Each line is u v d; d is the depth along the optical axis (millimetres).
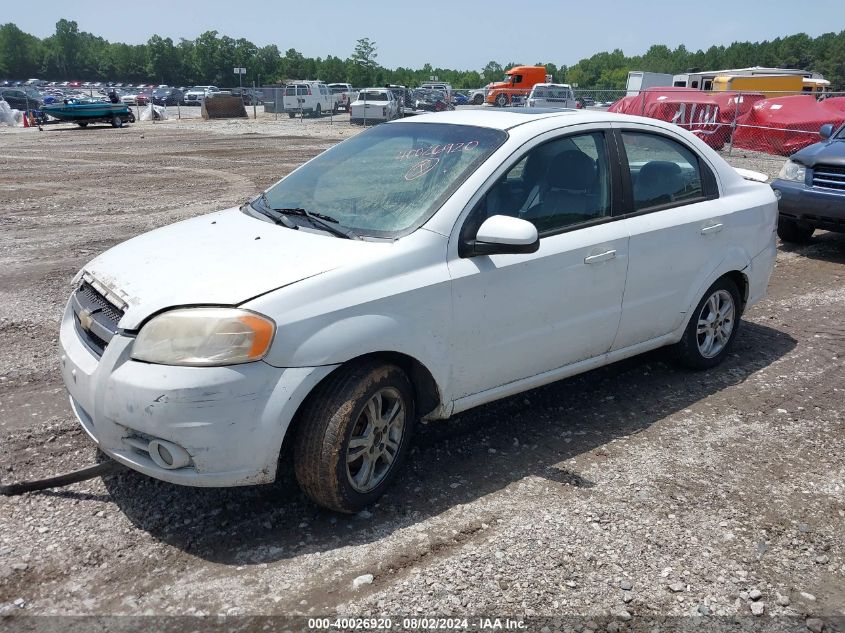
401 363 3545
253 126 32875
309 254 3346
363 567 3016
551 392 4789
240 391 2928
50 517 3312
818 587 2973
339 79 113125
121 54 132750
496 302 3654
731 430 4305
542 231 3910
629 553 3143
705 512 3463
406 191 3762
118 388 2982
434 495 3551
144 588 2873
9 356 5219
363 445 3305
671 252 4500
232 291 3059
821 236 9859
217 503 3449
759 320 6348
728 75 32375
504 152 3805
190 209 11297
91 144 23250
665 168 4645
